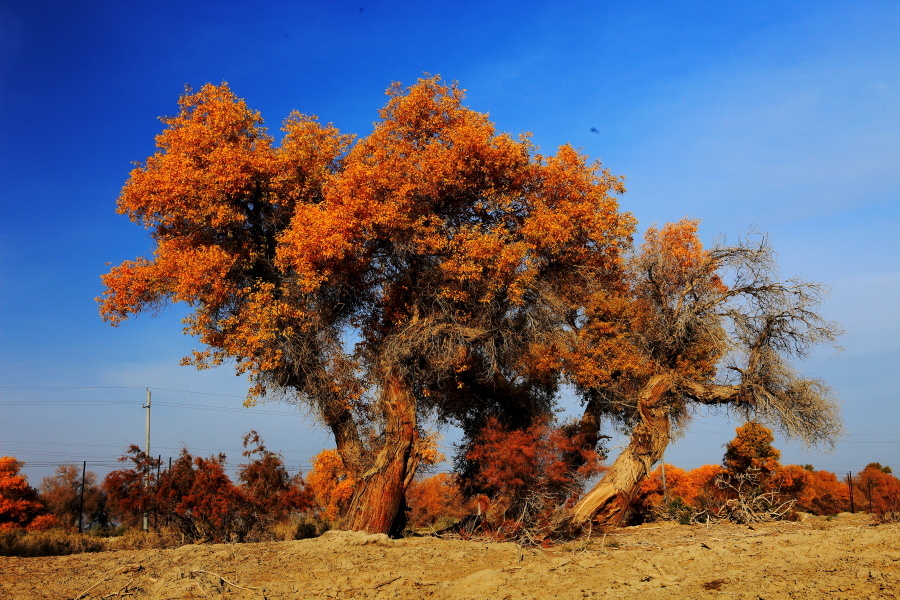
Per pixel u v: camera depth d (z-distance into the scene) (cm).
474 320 2212
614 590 903
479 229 2194
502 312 2239
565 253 2364
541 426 2256
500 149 2141
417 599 982
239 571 1184
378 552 1362
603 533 2052
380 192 2053
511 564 1223
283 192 2205
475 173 2181
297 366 2072
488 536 1919
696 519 2255
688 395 2394
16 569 1208
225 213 2100
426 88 2270
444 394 2552
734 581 885
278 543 1495
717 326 2325
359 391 2173
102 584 1071
